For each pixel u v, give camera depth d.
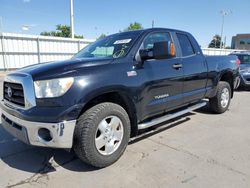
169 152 3.53
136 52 3.48
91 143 2.85
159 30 4.03
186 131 4.45
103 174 2.93
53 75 2.70
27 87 2.74
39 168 3.10
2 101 3.38
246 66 9.52
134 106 3.37
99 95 2.98
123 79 3.15
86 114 2.86
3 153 3.53
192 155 3.43
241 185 2.67
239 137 4.15
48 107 2.65
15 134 2.98
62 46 20.69
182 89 4.27
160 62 3.78
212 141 3.96
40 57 19.67
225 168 3.05
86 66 2.91
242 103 7.06
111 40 3.99
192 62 4.48
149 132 4.29
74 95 2.69
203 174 2.91
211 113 5.74
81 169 3.06
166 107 4.00
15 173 2.97
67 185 2.70
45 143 2.71
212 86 5.19
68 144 2.72
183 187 2.64
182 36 4.50
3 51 17.77
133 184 2.71
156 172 2.96
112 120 3.09
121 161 3.24
